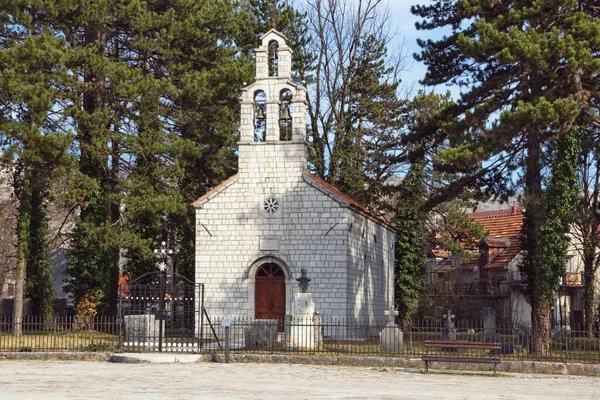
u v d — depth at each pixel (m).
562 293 57.66
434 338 38.84
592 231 45.12
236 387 19.52
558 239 27.83
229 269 37.88
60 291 62.38
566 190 27.84
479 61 27.97
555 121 25.62
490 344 24.17
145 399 16.80
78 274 37.94
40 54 33.25
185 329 37.78
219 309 37.62
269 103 38.50
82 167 38.34
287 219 37.53
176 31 39.75
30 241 44.31
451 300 54.31
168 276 46.12
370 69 53.03
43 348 28.95
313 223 37.25
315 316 32.31
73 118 37.12
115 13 38.25
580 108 26.94
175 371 23.88
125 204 38.03
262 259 37.62
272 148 38.19
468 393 19.02
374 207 52.44
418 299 50.94
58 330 37.19
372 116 53.22
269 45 40.56
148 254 37.91
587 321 44.59
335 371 24.48
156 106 37.69
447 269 60.53
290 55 38.91
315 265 37.00
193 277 44.69
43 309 46.28
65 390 18.62
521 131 27.17
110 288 39.69
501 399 17.84
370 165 52.72
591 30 26.12
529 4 28.59
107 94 37.59
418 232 51.28
